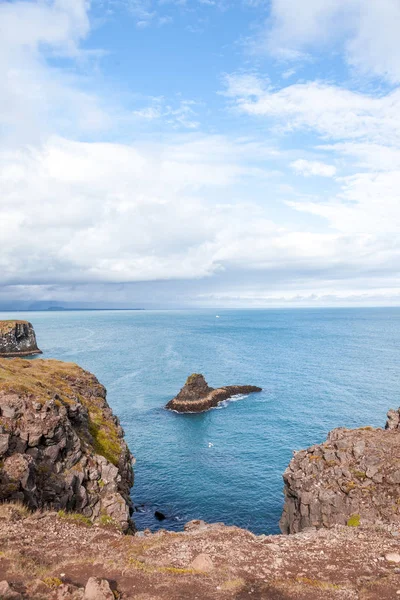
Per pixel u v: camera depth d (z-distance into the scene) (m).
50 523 24.92
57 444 35.88
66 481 34.25
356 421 86.62
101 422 52.44
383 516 30.38
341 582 18.34
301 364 163.12
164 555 20.97
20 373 50.84
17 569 17.17
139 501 56.31
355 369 149.12
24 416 35.97
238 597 16.38
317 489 35.41
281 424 87.69
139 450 75.69
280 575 18.94
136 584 16.92
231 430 85.56
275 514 52.56
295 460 40.50
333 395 109.75
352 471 35.06
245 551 21.69
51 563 18.88
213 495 57.72
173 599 15.78
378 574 19.17
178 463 69.31
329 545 22.84
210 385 124.94
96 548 21.36
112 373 146.88
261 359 179.00
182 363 168.38
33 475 30.97
